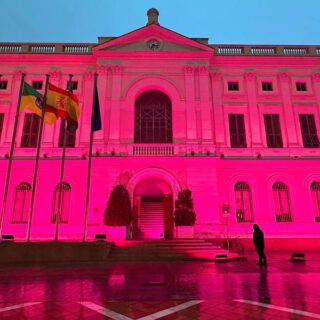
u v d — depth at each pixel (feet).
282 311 17.16
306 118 68.28
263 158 64.23
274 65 71.26
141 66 68.18
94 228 57.21
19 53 68.64
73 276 30.17
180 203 55.01
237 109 68.13
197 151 61.87
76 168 62.03
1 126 64.90
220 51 72.74
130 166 60.80
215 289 23.38
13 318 16.08
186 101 65.82
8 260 40.19
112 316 16.40
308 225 60.49
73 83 68.39
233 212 60.90
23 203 60.29
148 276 29.91
